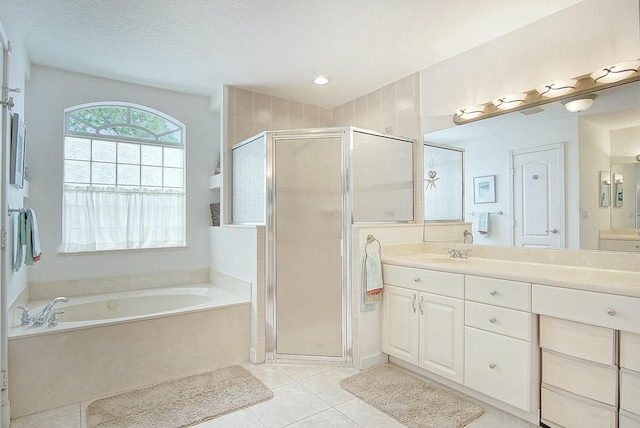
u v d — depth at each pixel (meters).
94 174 3.38
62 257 3.16
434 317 2.43
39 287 3.06
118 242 3.43
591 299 1.70
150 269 3.59
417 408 2.15
